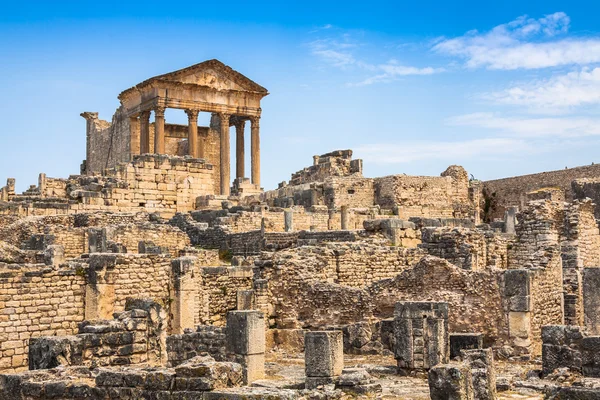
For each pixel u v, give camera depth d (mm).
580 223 52844
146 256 37625
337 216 76375
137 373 22562
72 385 23344
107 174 79562
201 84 118312
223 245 64062
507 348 39750
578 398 23438
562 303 46188
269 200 91250
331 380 29953
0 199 71875
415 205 99875
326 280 46062
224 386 22141
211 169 81688
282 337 44000
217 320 44781
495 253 51688
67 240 54031
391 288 43125
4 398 24281
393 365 36906
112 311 35781
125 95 122000
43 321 33625
